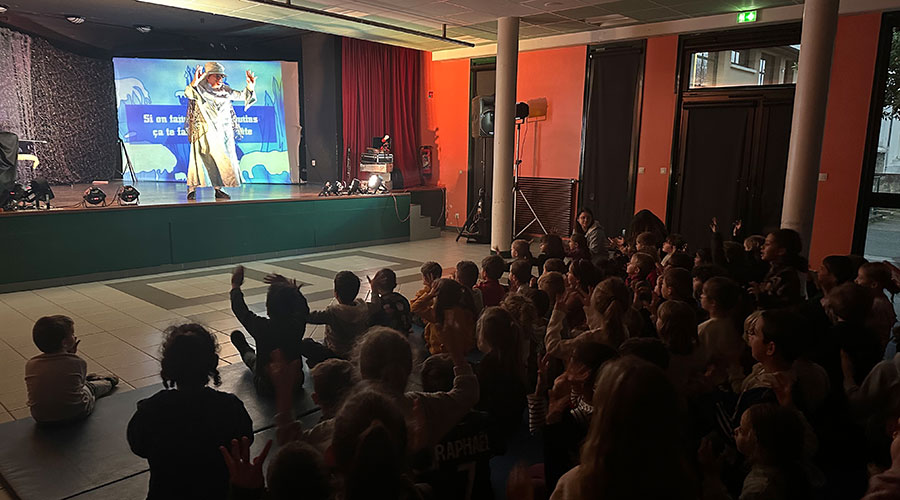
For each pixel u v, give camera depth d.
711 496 1.50
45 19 9.30
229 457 1.60
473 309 2.66
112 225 6.45
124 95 10.23
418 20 7.66
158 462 1.88
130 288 6.09
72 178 10.50
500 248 7.98
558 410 1.99
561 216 9.05
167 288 6.09
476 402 1.90
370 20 7.75
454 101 10.23
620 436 1.01
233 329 4.75
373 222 8.92
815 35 5.36
